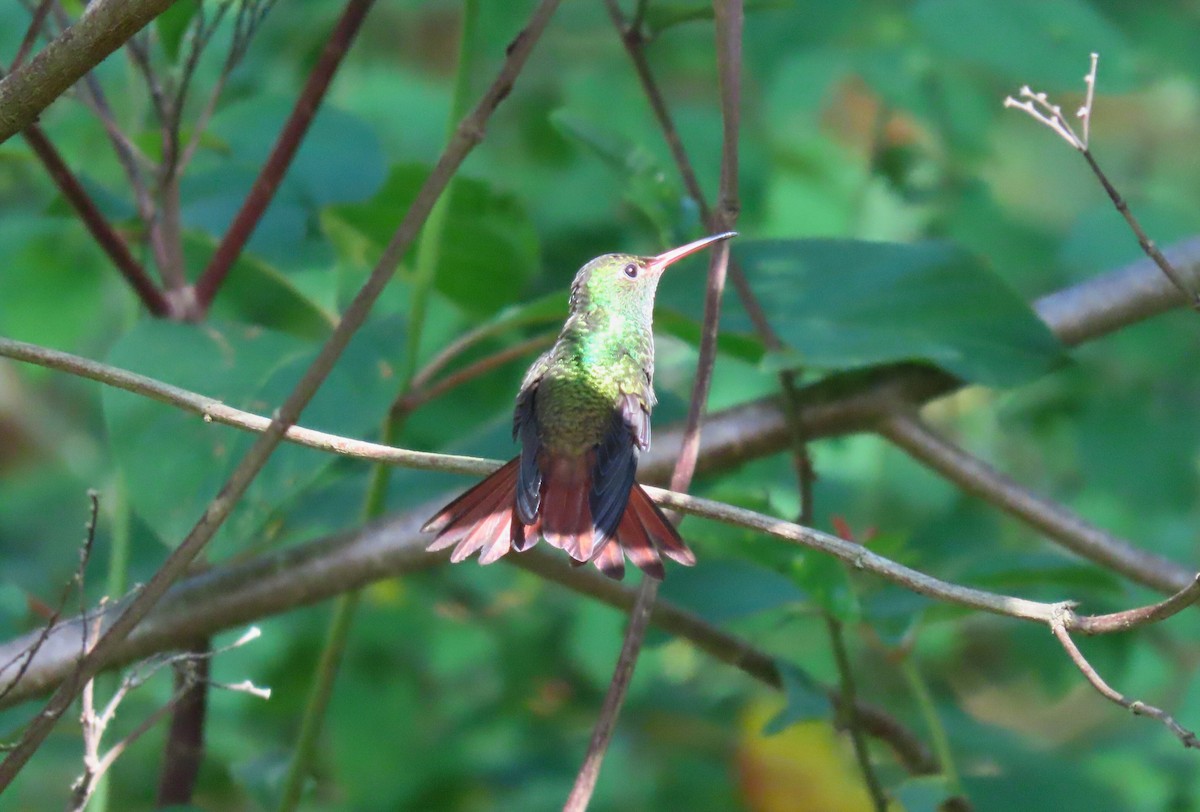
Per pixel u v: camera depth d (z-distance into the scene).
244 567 7.06
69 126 9.38
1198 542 9.76
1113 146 11.38
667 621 7.66
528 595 10.58
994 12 9.16
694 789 9.29
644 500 5.12
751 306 7.09
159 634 6.91
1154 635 9.45
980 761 8.15
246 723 9.71
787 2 7.75
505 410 9.68
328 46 7.09
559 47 11.04
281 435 4.89
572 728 9.99
